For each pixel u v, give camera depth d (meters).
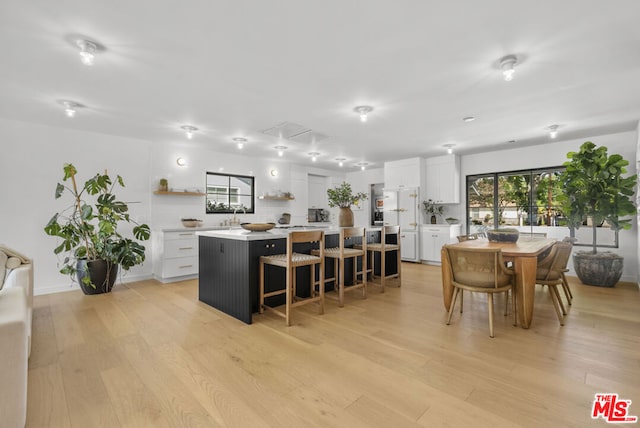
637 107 3.40
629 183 4.05
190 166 5.39
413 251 6.39
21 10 1.74
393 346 2.39
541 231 5.39
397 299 3.72
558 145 5.12
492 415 1.56
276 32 2.00
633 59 2.34
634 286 4.27
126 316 3.10
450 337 2.56
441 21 1.89
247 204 6.30
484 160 5.95
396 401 1.69
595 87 2.86
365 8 1.77
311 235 3.04
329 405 1.65
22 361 1.38
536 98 3.13
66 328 2.77
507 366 2.06
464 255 2.72
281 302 3.48
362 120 3.78
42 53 2.23
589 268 4.26
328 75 2.62
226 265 3.19
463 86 2.83
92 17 1.83
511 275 2.82
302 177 7.27
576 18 1.85
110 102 3.21
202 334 2.63
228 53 2.26
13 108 3.39
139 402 1.68
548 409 1.60
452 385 1.84
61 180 4.17
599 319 2.97
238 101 3.20
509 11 1.79
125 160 4.71
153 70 2.51
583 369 2.02
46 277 4.04
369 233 4.75
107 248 3.97
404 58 2.34
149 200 4.96
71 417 1.56
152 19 1.85
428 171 6.44
